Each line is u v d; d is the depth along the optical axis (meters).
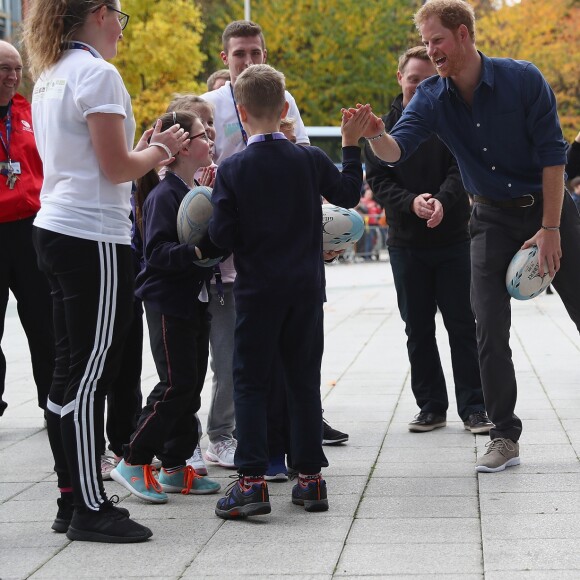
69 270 4.07
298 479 4.61
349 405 7.03
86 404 4.13
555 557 3.74
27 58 4.23
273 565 3.78
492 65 5.03
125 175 4.07
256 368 4.45
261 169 4.37
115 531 4.12
